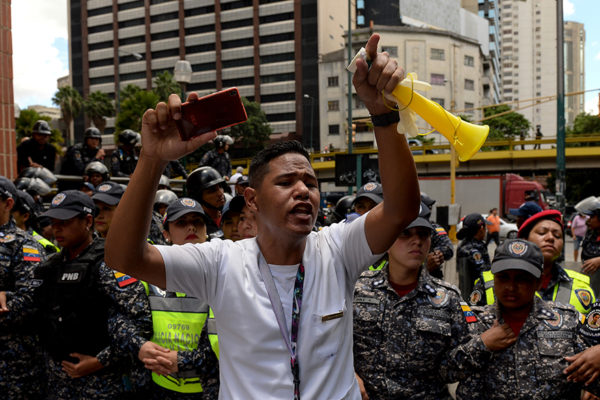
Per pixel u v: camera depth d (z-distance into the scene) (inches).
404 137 60.0
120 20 3216.0
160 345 107.2
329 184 1557.6
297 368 59.4
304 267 63.3
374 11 3024.1
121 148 313.1
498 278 101.8
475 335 104.5
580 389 100.4
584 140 1169.4
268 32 2847.0
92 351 109.3
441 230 198.8
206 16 3011.8
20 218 171.2
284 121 2783.0
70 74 3371.1
